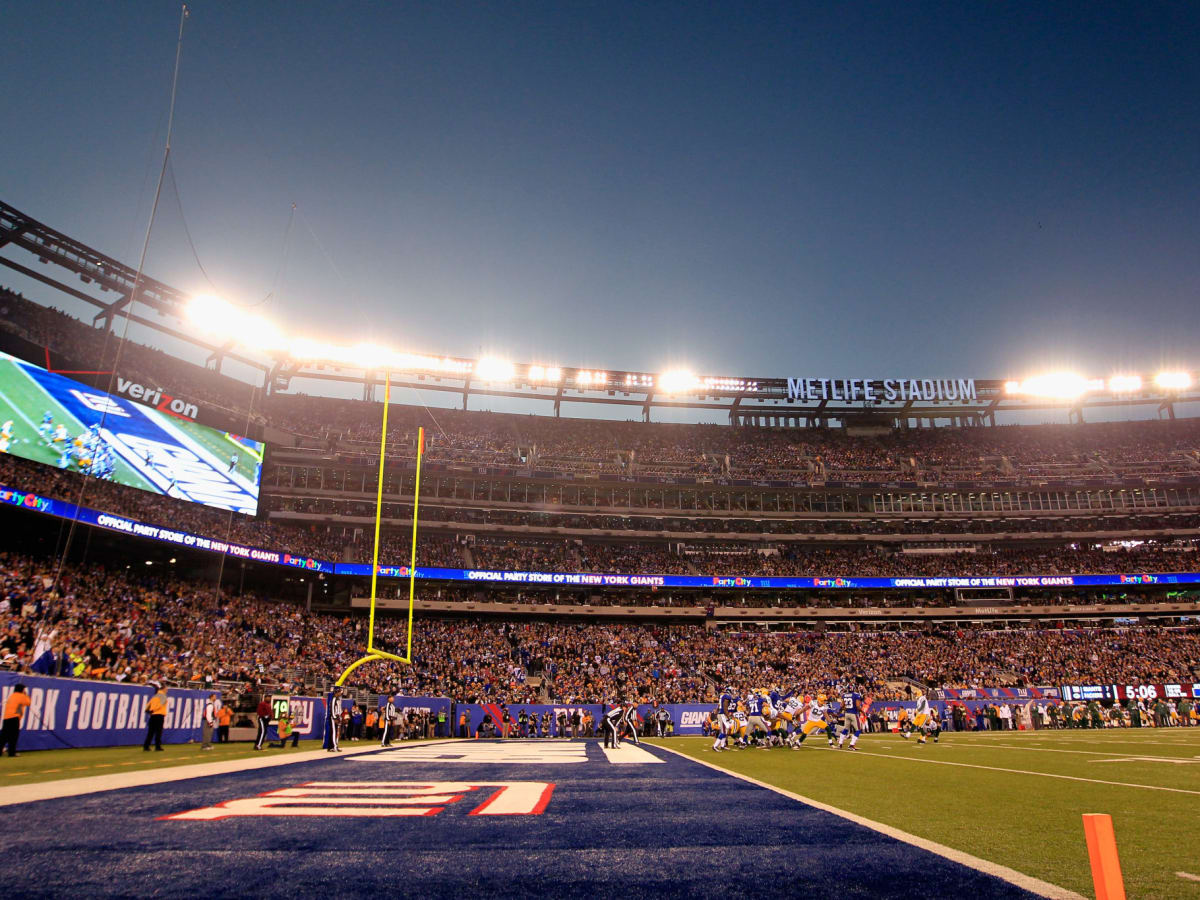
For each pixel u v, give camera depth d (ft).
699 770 44.52
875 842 19.98
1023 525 197.57
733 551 193.88
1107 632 172.65
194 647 109.91
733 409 220.02
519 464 183.62
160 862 16.88
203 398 154.71
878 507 197.16
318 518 160.04
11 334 110.93
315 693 104.58
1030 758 59.06
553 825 22.16
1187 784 38.47
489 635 158.92
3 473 105.60
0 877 15.44
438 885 15.07
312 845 18.81
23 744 51.98
